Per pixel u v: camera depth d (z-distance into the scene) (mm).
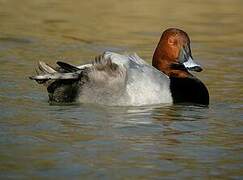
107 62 13891
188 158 10938
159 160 10797
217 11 26594
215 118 13320
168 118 13133
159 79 14039
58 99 14039
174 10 26422
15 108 13547
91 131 12141
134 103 13750
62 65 13930
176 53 14734
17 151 10969
